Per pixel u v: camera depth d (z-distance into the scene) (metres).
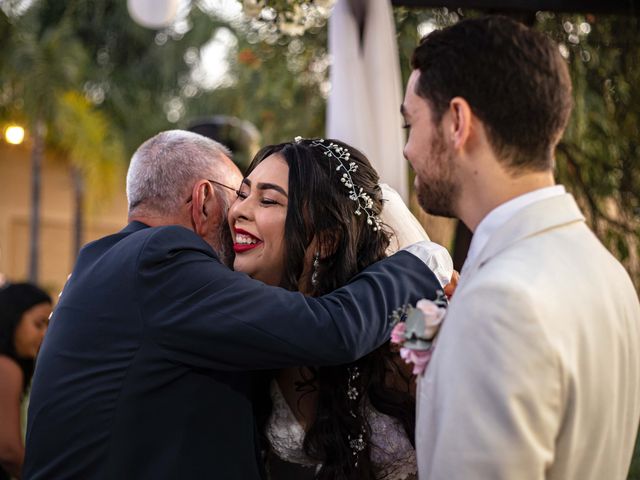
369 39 2.57
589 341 1.15
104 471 1.70
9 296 2.91
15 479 2.89
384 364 1.92
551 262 1.16
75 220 12.43
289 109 4.79
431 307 1.27
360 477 1.91
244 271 1.92
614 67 3.18
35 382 1.81
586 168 3.31
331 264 1.94
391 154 2.56
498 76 1.20
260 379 1.96
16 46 10.09
